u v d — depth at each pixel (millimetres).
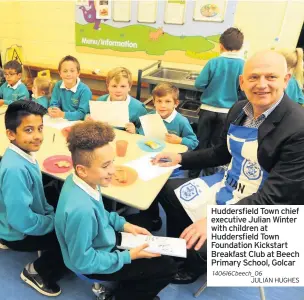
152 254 1104
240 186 1377
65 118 2072
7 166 1103
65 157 1463
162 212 2121
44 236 1310
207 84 2414
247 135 1304
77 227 952
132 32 3244
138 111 2150
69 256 1035
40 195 1266
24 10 3539
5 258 1631
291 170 1132
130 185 1280
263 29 2814
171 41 3143
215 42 2984
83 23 3383
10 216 1135
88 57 3572
